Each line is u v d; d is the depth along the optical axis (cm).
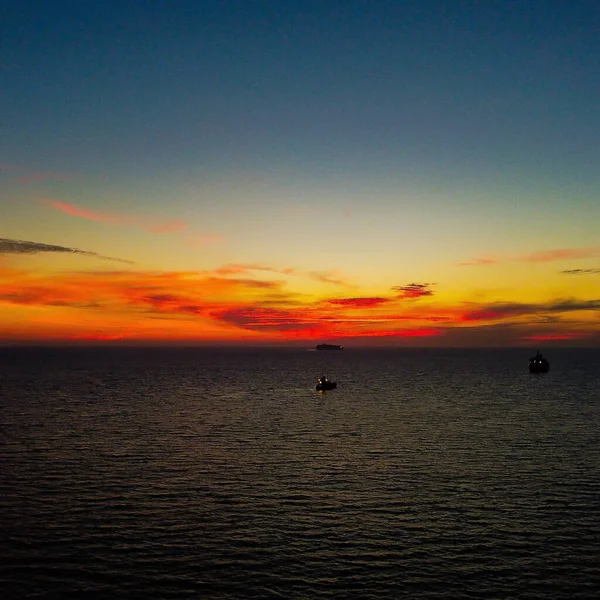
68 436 8000
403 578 3609
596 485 5541
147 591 3419
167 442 7644
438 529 4381
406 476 5888
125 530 4309
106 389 15812
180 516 4622
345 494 5247
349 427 9056
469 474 5966
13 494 5147
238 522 4503
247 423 9438
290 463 6450
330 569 3725
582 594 3425
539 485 5547
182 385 17638
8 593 3353
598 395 14275
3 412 10531
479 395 14462
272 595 3400
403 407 11862
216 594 3403
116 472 5975
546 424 9356
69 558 3819
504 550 4003
